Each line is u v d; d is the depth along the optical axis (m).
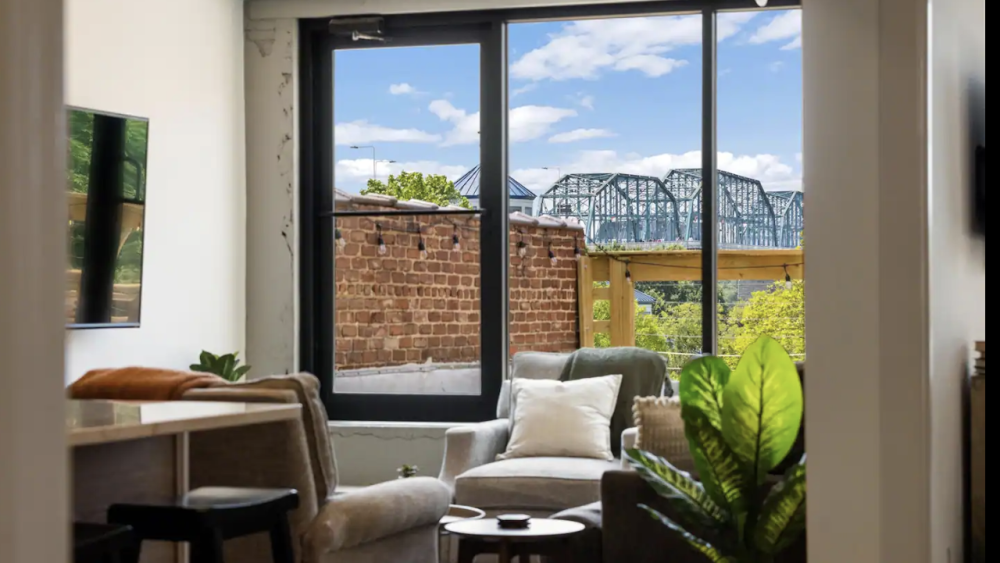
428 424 6.00
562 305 6.10
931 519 2.10
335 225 6.29
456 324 6.15
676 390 5.52
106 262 4.75
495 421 5.45
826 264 2.18
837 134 2.17
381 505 3.04
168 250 5.44
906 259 2.10
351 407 6.26
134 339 5.14
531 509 4.64
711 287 5.85
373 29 6.02
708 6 5.80
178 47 5.52
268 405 2.55
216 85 5.88
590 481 4.59
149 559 2.88
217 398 2.86
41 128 0.26
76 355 4.71
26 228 0.26
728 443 2.99
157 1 5.33
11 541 0.26
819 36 2.19
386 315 6.24
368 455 6.01
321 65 6.31
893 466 2.11
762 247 5.83
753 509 2.98
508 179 6.16
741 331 5.86
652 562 3.37
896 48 2.11
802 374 3.31
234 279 6.07
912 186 2.10
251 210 6.23
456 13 6.07
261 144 6.21
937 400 2.20
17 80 0.26
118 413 2.31
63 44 0.27
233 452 2.87
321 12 6.14
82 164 4.61
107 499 2.66
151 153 5.29
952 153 2.41
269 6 6.18
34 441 0.26
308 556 2.82
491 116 6.09
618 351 5.49
